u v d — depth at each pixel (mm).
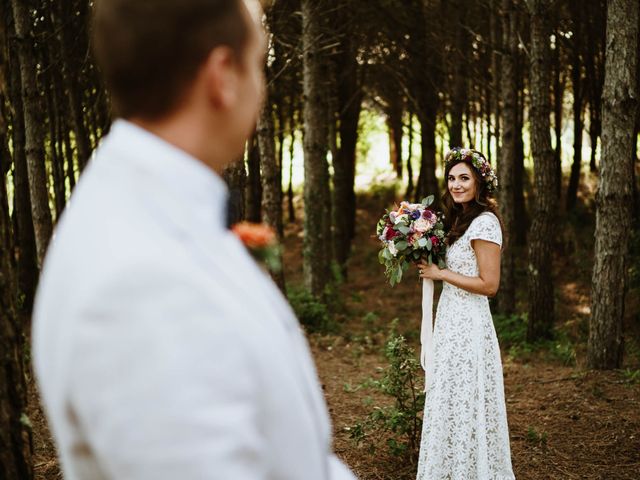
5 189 1595
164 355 562
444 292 3602
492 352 3531
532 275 7652
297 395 664
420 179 16266
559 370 6426
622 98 5688
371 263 14602
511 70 8367
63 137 9617
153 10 671
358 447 4414
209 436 565
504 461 3518
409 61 12602
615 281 6000
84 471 640
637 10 5590
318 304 8789
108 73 696
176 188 663
